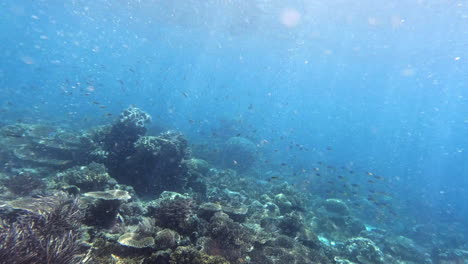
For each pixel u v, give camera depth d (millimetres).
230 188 14836
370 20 26172
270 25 33531
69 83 21422
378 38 30750
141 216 7172
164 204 6922
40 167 10586
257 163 25922
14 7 50969
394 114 105750
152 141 10898
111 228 6109
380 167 51781
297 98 147500
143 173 10758
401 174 51625
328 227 13578
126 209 7301
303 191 20234
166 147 10984
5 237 3465
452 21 22984
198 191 12219
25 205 5027
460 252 14898
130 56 101750
